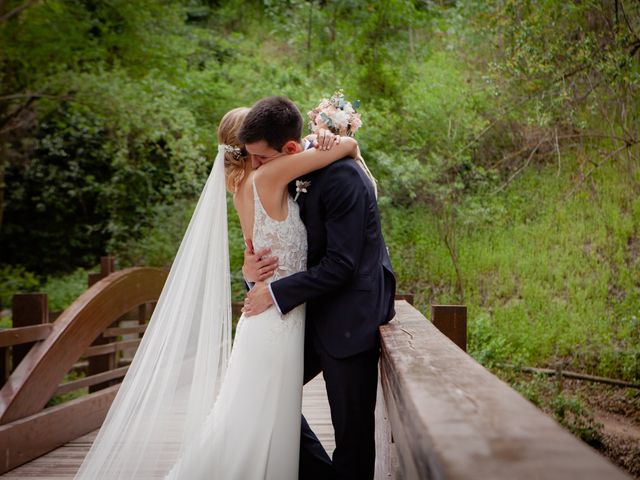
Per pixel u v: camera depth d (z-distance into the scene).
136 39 11.70
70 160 13.77
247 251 2.48
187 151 10.66
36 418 3.65
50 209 14.46
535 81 8.24
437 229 10.06
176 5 12.71
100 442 2.61
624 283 8.80
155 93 10.89
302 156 2.30
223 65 12.88
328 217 2.25
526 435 0.82
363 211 2.24
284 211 2.35
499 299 9.17
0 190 12.84
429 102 10.27
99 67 10.65
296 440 2.38
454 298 9.28
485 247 9.78
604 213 9.56
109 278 4.84
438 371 1.35
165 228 11.69
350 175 2.25
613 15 7.52
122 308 4.98
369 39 12.32
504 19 8.34
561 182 10.16
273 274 2.36
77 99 10.54
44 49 10.63
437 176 9.80
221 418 2.39
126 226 12.30
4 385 3.80
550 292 8.98
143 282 5.45
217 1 16.84
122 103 10.38
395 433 1.48
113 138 11.66
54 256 14.68
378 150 10.23
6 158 12.77
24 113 11.79
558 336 8.26
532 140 10.32
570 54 7.57
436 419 0.92
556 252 9.41
